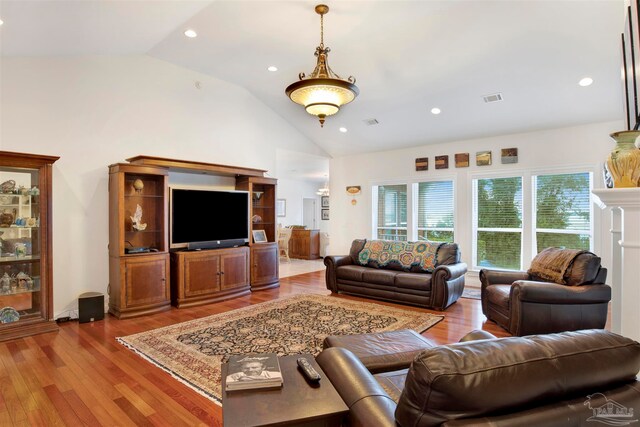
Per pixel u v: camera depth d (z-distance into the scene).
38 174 3.71
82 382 2.59
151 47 4.54
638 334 1.59
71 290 4.18
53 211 4.08
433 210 6.81
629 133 1.62
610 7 3.28
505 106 5.15
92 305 4.05
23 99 3.89
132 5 3.14
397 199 7.29
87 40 3.84
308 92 3.32
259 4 3.45
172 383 2.57
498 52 4.11
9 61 3.81
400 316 4.20
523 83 4.59
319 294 5.40
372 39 4.14
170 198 4.71
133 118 4.73
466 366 0.93
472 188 6.31
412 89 5.15
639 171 1.58
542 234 5.67
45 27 3.23
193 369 2.79
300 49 4.48
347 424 1.26
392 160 7.29
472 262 6.32
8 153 3.44
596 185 5.16
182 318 4.15
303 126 6.99
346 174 7.97
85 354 3.09
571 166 5.36
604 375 1.01
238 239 5.51
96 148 4.41
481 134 6.07
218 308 4.59
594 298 3.39
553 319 3.39
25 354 3.10
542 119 5.31
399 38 4.10
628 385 1.04
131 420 2.13
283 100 6.23
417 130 6.30
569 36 3.71
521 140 5.81
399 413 1.01
